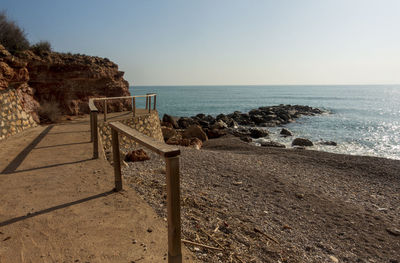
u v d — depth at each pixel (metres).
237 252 3.25
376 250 4.33
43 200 3.59
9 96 8.63
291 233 4.49
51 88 12.44
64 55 13.52
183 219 3.93
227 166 8.97
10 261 2.27
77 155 6.01
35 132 8.82
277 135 23.84
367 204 6.77
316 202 6.40
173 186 1.96
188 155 10.21
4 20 9.55
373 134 24.17
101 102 14.59
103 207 3.44
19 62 8.82
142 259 2.40
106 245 2.60
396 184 8.96
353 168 10.81
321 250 4.06
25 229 2.82
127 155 8.33
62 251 2.46
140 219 3.19
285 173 9.20
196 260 2.68
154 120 13.68
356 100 87.12
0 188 3.97
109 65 16.14
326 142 19.95
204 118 35.75
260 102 82.69
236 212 4.94
